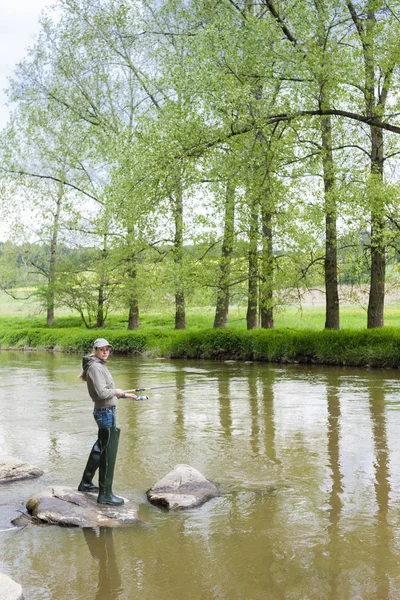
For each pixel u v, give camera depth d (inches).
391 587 199.6
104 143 1358.3
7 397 650.8
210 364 983.6
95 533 251.0
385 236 797.9
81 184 1560.0
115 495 293.7
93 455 297.7
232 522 261.3
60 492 285.1
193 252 1192.2
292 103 756.6
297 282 989.2
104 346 289.1
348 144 921.5
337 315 1006.4
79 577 211.0
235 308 1815.9
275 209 975.0
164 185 768.9
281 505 282.4
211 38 752.3
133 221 819.4
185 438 428.8
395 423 465.7
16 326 1930.4
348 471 337.1
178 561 222.5
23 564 222.2
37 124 1560.0
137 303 1466.5
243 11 850.8
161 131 778.2
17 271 1873.8
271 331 1034.1
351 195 775.7
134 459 372.2
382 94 858.1
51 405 588.4
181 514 272.5
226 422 485.1
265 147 779.4
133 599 194.5
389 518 262.1
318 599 192.5
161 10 1170.6
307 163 879.7
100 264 1507.1
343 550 229.3
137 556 227.6
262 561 221.1
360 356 879.1
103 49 1326.3
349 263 994.7
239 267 1128.8
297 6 738.8
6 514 275.0
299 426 462.3
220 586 202.5
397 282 947.3
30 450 398.6
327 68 698.2
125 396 288.0
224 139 756.0
